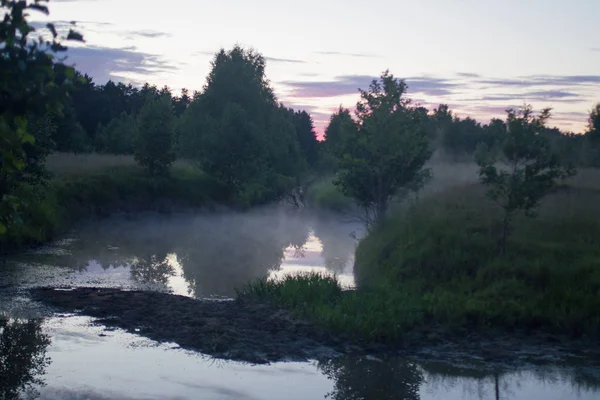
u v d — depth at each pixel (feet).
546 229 51.60
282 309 44.50
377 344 37.55
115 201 112.57
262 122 185.47
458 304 42.55
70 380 29.53
